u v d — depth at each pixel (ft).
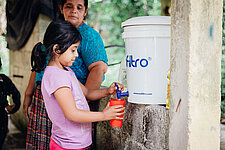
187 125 4.58
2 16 19.21
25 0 14.06
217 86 4.83
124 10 23.03
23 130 16.16
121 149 6.89
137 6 23.03
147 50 5.55
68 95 5.46
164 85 5.64
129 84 6.03
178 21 4.82
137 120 6.14
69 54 5.67
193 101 4.56
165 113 5.33
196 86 4.58
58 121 5.89
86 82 7.44
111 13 23.04
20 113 16.44
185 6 4.57
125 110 6.67
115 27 23.16
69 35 5.51
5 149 13.24
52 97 5.72
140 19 5.52
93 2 22.77
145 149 5.86
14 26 15.98
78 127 5.98
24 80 15.62
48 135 7.50
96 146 8.47
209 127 4.79
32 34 13.99
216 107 4.85
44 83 5.74
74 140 5.91
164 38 5.49
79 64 7.77
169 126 5.17
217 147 4.90
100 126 8.13
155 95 5.66
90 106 8.32
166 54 5.56
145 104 5.86
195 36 4.50
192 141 4.60
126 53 6.06
